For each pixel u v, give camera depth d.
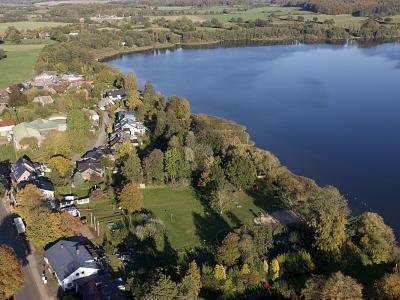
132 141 173.12
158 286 84.50
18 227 115.31
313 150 181.38
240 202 134.75
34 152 162.12
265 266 100.50
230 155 149.25
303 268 102.88
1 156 161.75
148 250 109.94
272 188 142.75
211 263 105.12
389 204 141.75
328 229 105.88
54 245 104.31
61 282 94.75
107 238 113.38
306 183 142.25
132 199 122.44
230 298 94.88
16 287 90.31
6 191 135.50
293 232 113.75
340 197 130.00
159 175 142.12
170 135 167.62
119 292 91.62
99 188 137.38
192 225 122.19
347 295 83.44
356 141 189.75
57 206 125.00
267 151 167.12
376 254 105.69
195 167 145.88
